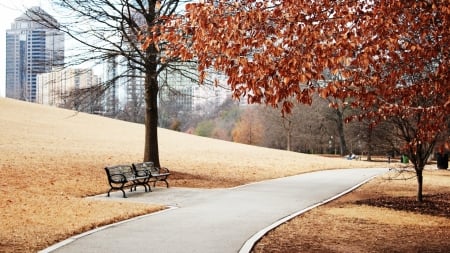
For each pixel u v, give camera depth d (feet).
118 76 73.51
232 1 24.77
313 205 53.72
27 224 37.91
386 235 38.17
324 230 39.22
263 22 24.54
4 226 36.81
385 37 24.68
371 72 28.14
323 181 85.15
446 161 125.90
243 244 32.04
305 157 153.38
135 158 105.70
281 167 112.47
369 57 24.77
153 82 76.23
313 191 68.69
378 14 24.23
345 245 33.76
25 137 127.24
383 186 79.82
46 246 30.86
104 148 123.54
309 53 23.85
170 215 44.55
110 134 165.78
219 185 73.10
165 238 33.73
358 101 29.66
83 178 69.15
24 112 185.57
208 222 40.78
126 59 73.15
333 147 266.16
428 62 28.96
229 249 30.48
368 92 28.04
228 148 159.84
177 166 95.45
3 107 186.09
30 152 96.02
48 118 182.70
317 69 24.41
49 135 139.74
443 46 26.73
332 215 47.52
